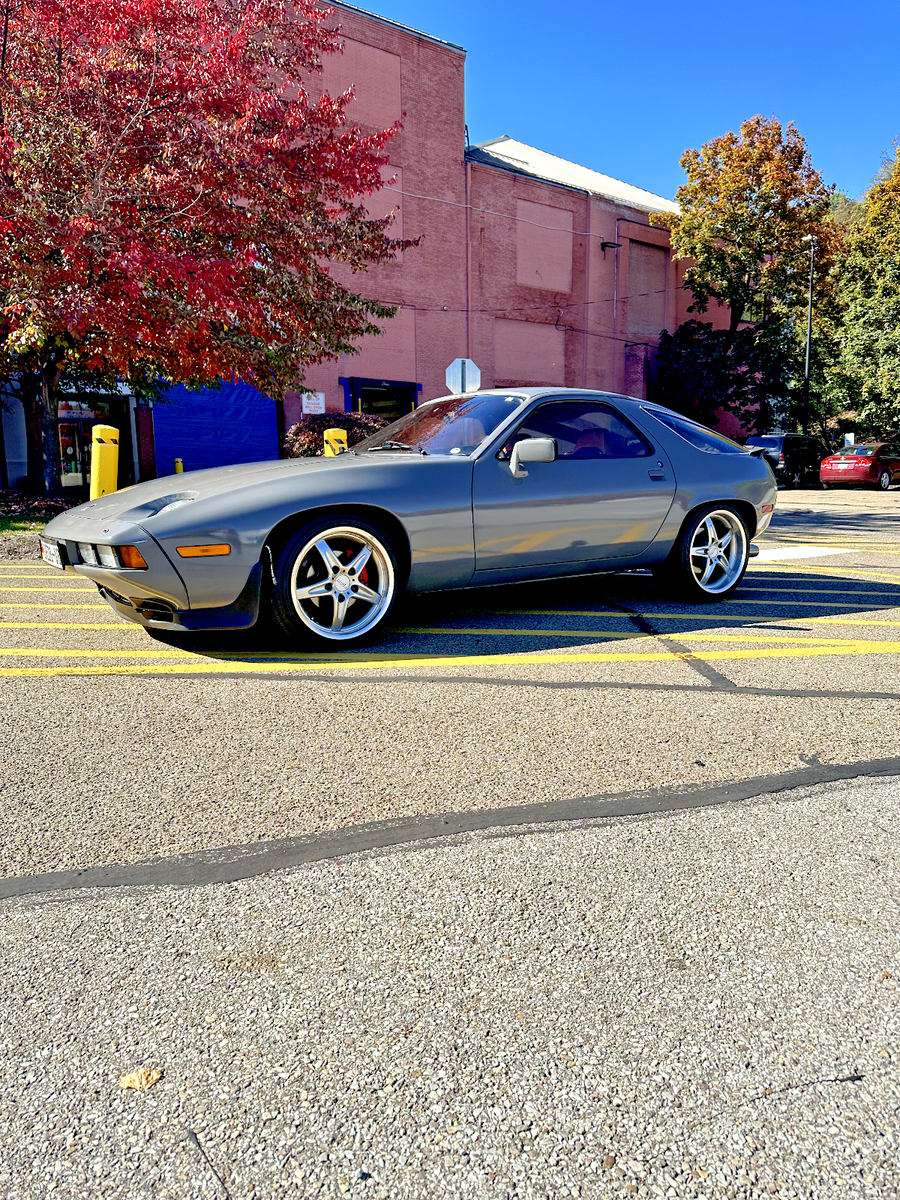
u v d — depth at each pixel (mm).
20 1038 1285
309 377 20188
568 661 3592
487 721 2783
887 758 2465
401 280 21859
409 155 21625
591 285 26734
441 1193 1013
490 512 4047
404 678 3311
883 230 31000
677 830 1999
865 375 30500
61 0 8203
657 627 4297
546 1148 1081
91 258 8234
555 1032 1299
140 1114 1135
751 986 1417
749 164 27062
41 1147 1080
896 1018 1340
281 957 1490
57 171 8227
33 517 9445
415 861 1838
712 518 5074
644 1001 1375
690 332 28531
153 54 8359
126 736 2627
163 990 1399
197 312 8859
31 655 3689
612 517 4477
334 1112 1138
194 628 3467
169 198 8508
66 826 1998
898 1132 1111
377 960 1481
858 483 22031
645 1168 1051
